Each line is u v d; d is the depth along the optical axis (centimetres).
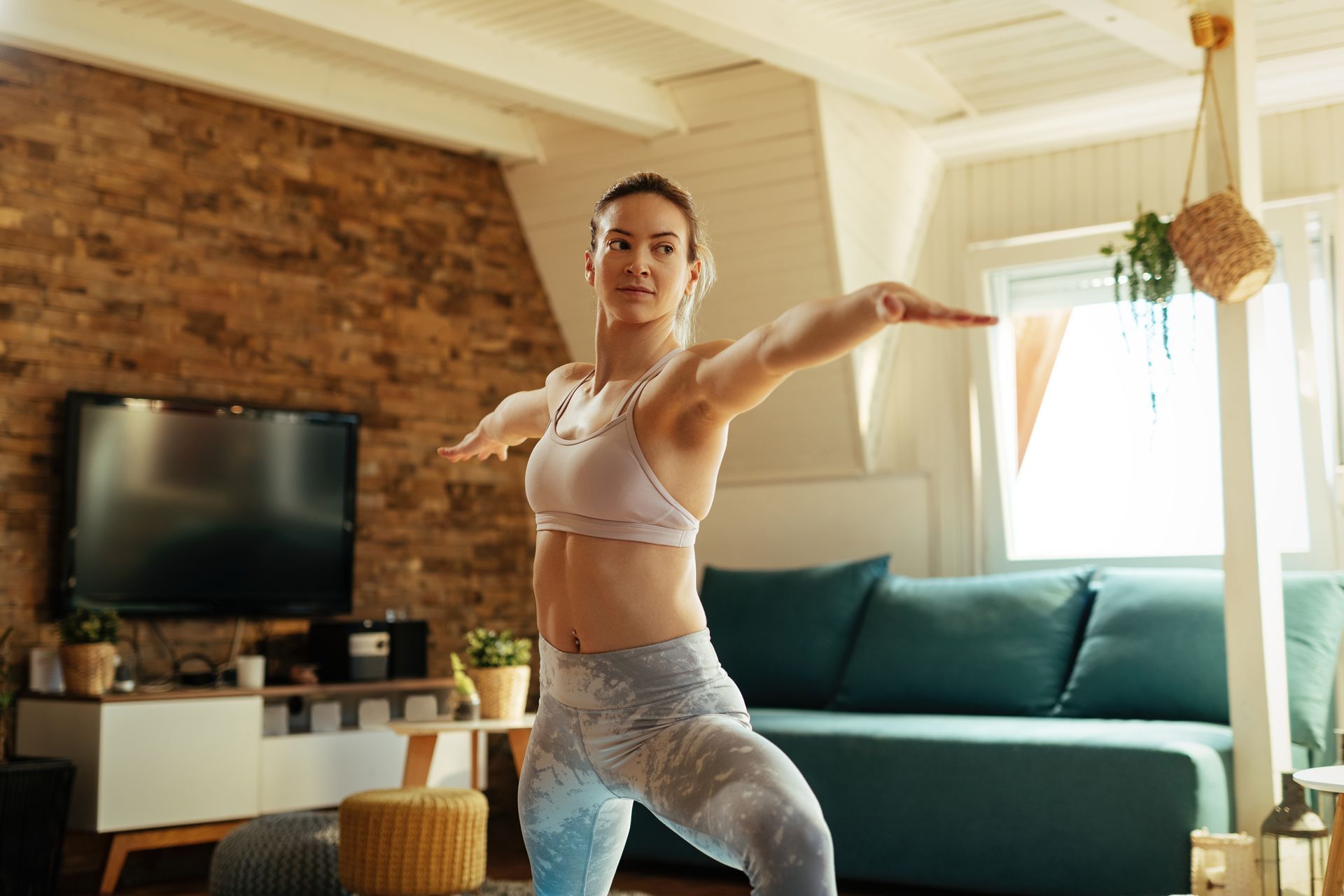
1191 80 471
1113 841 368
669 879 455
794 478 604
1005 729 405
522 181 616
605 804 165
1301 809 344
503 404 206
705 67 507
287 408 539
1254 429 365
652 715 150
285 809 487
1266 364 374
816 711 500
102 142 499
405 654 542
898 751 412
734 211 548
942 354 566
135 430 498
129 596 493
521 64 482
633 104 518
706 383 145
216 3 405
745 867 135
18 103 477
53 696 455
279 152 551
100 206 498
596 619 152
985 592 482
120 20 472
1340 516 470
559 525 157
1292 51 445
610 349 162
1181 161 509
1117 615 447
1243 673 367
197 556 512
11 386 473
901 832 409
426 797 383
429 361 596
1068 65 470
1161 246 377
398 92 550
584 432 155
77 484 482
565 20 464
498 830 575
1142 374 523
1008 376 557
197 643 519
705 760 141
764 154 523
